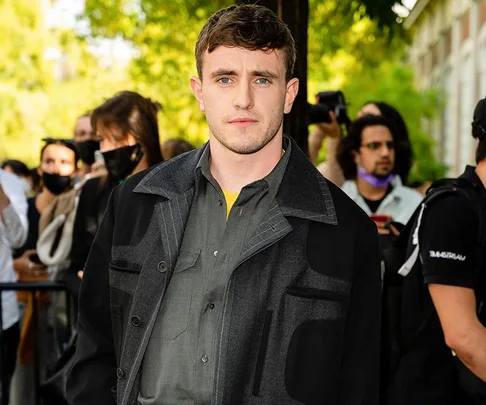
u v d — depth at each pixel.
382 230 3.67
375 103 4.76
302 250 2.06
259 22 2.01
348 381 2.13
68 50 14.54
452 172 22.58
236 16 2.03
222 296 2.05
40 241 4.21
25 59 19.03
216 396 1.99
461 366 2.69
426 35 28.58
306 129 3.47
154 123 3.59
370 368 2.14
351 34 10.46
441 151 24.52
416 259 2.76
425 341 2.75
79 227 3.73
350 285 2.08
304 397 2.02
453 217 2.60
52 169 4.93
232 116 2.02
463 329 2.55
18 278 5.05
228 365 1.99
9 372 4.62
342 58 14.02
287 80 2.10
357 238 2.12
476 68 19.39
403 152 4.58
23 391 4.56
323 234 2.08
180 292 2.07
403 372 2.76
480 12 19.08
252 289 2.02
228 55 2.01
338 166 5.02
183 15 11.08
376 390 2.16
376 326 2.15
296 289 2.04
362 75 15.80
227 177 2.12
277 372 2.02
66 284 3.79
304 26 3.41
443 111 24.38
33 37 18.91
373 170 4.46
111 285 2.14
